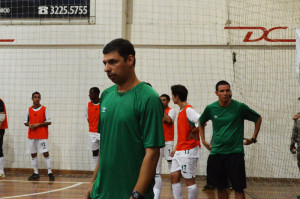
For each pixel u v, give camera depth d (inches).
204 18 402.0
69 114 408.5
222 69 395.9
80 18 407.8
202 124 209.2
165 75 402.3
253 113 197.0
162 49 404.5
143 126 88.7
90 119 353.7
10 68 417.7
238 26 393.7
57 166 406.3
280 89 378.9
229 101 195.8
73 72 409.4
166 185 351.6
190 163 213.0
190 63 401.4
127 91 91.5
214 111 197.2
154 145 86.9
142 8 409.1
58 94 410.6
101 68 406.0
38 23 413.1
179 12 405.7
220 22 399.2
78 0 407.2
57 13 410.6
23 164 411.8
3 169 385.4
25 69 415.8
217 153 195.5
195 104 397.4
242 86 382.0
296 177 361.7
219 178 196.1
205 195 297.7
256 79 382.9
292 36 383.6
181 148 215.3
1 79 418.0
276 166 366.0
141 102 88.5
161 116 89.0
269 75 381.7
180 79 401.1
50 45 412.2
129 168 89.6
